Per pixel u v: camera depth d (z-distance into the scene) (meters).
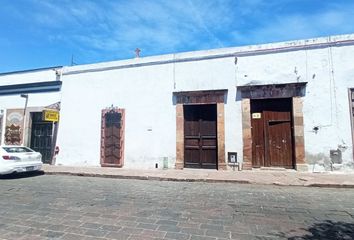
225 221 5.26
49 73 16.17
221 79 12.66
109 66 14.70
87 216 5.60
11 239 4.38
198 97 12.90
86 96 15.05
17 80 16.94
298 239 4.37
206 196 7.49
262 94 12.05
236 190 8.36
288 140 11.95
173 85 13.37
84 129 14.87
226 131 12.34
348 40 11.27
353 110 11.05
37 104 16.20
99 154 14.38
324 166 11.15
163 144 13.28
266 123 12.23
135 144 13.74
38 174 12.45
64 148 15.17
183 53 13.34
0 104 17.19
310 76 11.55
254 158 12.23
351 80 11.13
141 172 11.96
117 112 14.23
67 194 7.82
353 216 5.60
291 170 11.55
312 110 11.43
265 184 9.35
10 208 6.27
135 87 14.06
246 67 12.34
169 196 7.50
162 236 4.48
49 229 4.83
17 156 11.23
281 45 11.98
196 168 12.92
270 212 5.89
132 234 4.58
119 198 7.27
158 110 13.52
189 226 4.97
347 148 10.95
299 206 6.40
